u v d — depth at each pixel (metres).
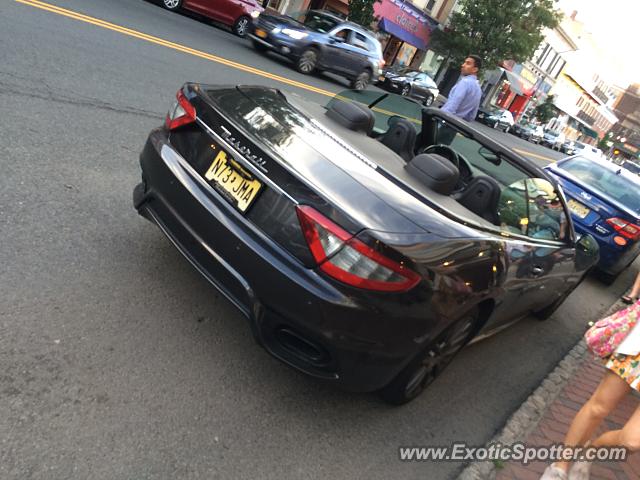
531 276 3.50
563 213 4.01
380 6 27.91
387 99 3.97
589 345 2.78
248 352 2.95
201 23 15.70
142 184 3.12
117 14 10.77
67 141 4.52
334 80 17.09
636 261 10.83
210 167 2.66
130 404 2.35
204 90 2.94
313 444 2.56
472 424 3.25
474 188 3.08
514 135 38.44
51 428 2.11
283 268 2.31
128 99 6.24
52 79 5.78
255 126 2.64
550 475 2.71
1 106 4.63
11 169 3.74
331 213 2.27
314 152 2.53
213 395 2.59
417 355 2.70
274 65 14.07
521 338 4.84
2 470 1.89
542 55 48.78
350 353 2.33
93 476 1.99
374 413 2.96
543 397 3.78
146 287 3.12
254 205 2.46
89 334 2.63
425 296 2.37
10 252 2.96
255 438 2.45
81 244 3.26
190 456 2.23
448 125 3.61
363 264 2.22
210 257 2.54
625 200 7.29
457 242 2.53
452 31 31.98
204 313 3.10
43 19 7.91
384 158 2.86
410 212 2.43
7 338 2.43
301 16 16.34
